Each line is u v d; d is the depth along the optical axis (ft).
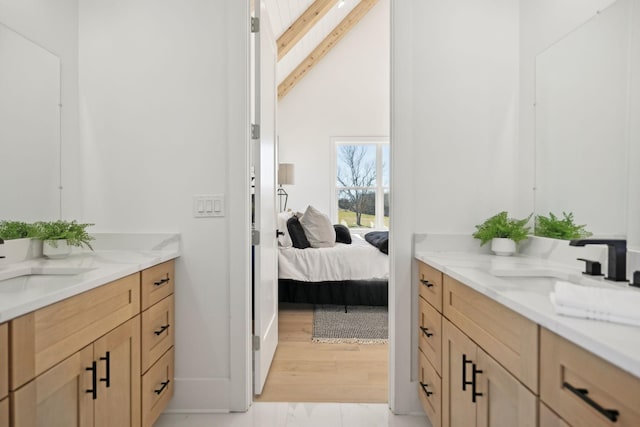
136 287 4.86
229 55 6.26
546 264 5.08
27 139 5.30
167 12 6.32
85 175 6.34
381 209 20.40
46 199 5.64
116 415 4.34
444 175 6.36
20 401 2.81
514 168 6.39
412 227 6.31
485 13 6.33
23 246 5.00
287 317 11.18
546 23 5.65
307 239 12.06
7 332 2.70
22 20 5.21
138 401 4.91
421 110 6.33
